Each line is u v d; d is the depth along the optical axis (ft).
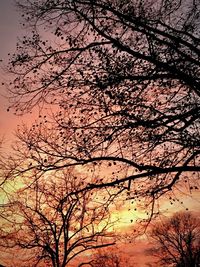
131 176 37.11
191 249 163.73
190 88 40.04
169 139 39.06
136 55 38.22
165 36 38.73
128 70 38.86
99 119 38.93
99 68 38.86
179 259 162.50
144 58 38.09
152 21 39.91
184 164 37.01
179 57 39.50
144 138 39.04
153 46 38.86
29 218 91.76
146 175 36.88
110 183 37.45
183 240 162.09
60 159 39.29
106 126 38.83
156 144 38.75
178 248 161.38
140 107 39.37
